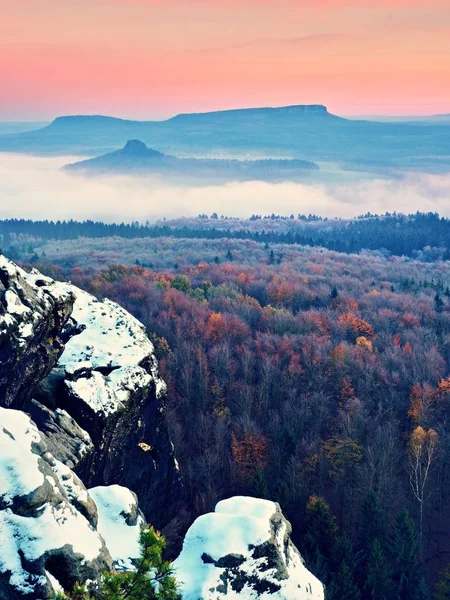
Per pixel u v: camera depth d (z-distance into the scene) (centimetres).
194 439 8762
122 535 3609
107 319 5988
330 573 6181
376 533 6800
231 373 10894
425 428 9450
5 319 3950
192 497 7531
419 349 12950
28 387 4334
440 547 7419
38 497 2873
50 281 4903
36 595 2638
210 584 3216
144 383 5438
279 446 8519
